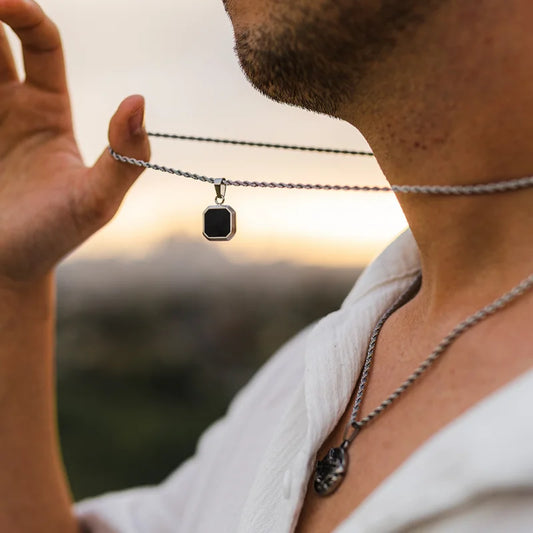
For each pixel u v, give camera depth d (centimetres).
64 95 62
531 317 43
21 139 62
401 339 48
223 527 54
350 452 46
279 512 47
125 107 55
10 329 63
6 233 61
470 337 45
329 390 48
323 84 48
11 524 63
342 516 44
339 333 50
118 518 67
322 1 46
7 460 63
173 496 67
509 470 38
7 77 62
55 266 63
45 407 64
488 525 39
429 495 39
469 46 45
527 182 45
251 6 48
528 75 44
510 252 45
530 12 44
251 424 59
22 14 59
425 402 44
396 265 52
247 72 50
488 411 39
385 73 47
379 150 49
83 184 59
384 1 45
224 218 55
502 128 45
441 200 47
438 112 46
